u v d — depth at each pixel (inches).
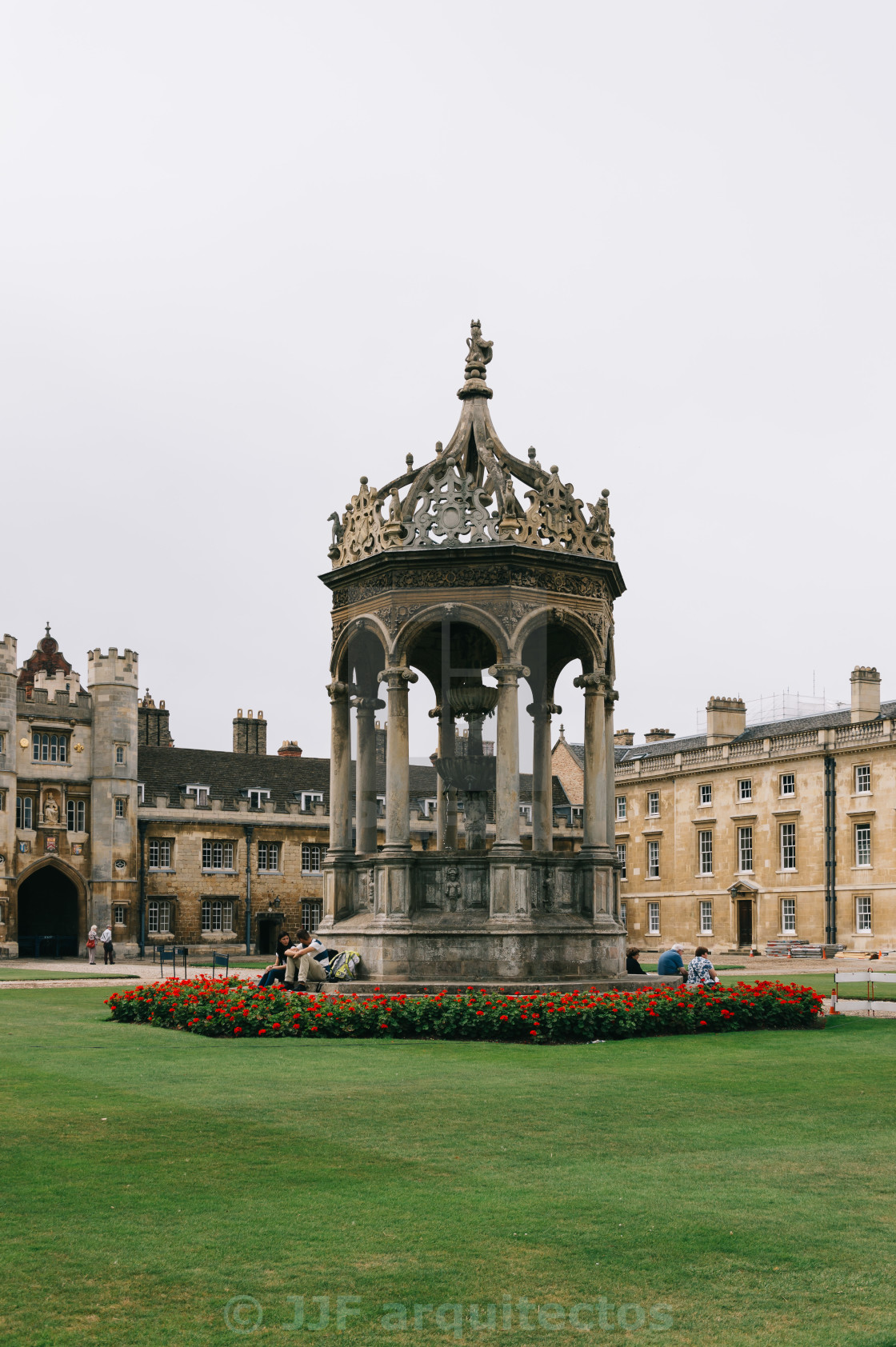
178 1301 255.0
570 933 818.8
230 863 3056.1
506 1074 536.7
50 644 3617.1
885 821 2492.6
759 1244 291.1
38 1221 306.8
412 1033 683.4
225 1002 697.6
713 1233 299.0
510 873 807.7
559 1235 297.0
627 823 3193.9
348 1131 412.2
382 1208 318.7
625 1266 275.9
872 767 2536.9
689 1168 362.6
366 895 863.1
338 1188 338.0
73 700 2883.9
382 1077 526.3
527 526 838.5
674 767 3038.9
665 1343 235.6
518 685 826.2
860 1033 709.3
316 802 3230.8
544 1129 415.5
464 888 825.5
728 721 2979.8
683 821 3014.3
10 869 2726.4
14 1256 281.1
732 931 2837.1
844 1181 347.6
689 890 2982.3
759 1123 427.5
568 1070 549.6
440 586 837.2
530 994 702.5
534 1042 656.4
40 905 2952.8
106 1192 333.1
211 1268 273.9
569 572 857.5
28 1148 385.4
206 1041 659.4
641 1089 498.0
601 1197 330.3
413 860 829.2
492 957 799.1
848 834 2573.8
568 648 932.0
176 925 2965.1
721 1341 237.0
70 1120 429.4
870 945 2497.5
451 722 884.0
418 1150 383.9
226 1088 497.7
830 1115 442.3
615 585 904.3
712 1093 486.6
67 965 2229.3
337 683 899.4
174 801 3006.9
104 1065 564.1
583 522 871.1
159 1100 469.4
